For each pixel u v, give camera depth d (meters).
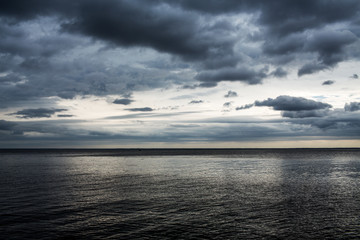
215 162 90.94
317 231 18.48
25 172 56.28
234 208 24.56
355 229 18.91
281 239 17.05
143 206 25.25
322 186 37.09
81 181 42.34
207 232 18.22
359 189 34.62
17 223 19.81
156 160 105.69
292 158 117.88
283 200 27.97
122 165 77.88
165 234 17.78
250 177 47.62
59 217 21.41
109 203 26.42
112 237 17.19
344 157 126.44
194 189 34.72
